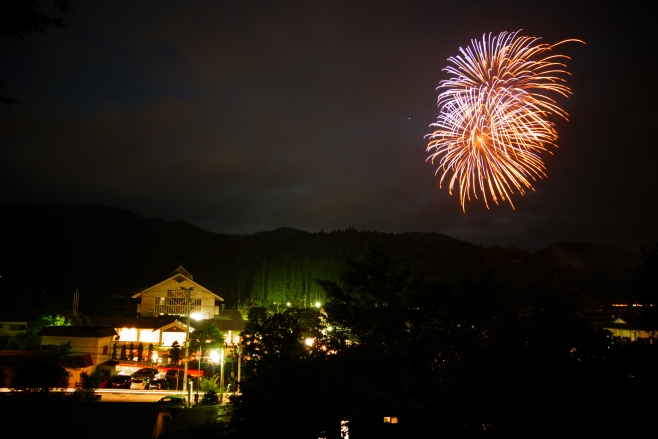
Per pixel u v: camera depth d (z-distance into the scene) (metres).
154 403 19.58
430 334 9.64
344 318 10.68
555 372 7.36
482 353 8.69
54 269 94.62
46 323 46.06
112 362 42.38
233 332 49.00
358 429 9.78
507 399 7.64
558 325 7.67
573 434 7.14
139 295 58.97
